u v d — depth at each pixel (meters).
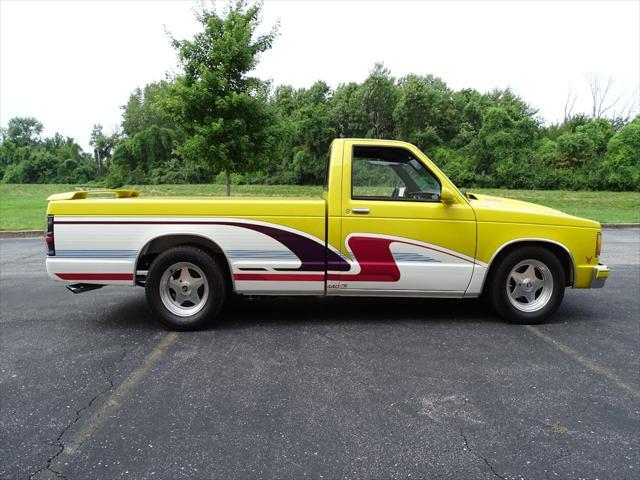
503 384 3.43
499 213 4.59
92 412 3.07
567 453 2.60
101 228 4.50
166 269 4.55
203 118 11.63
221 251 4.64
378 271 4.59
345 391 3.32
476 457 2.56
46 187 39.88
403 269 4.59
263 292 4.68
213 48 11.30
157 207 4.49
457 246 4.59
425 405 3.12
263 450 2.63
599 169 30.81
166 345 4.25
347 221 4.54
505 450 2.63
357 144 4.61
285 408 3.09
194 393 3.31
